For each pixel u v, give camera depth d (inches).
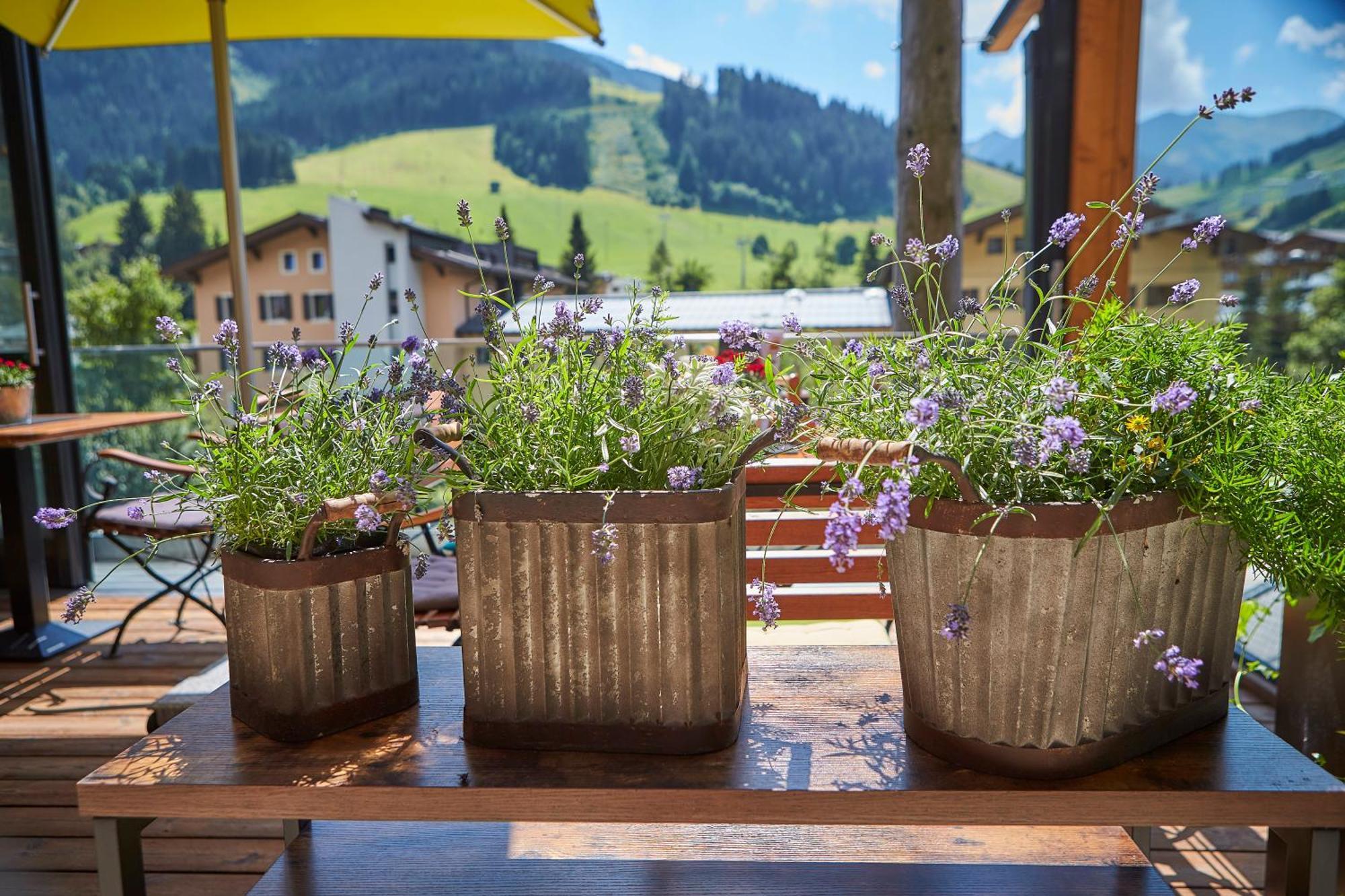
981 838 50.0
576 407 38.0
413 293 44.6
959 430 34.9
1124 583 33.8
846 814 34.3
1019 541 32.7
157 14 126.7
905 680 38.7
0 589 165.5
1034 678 33.8
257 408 42.6
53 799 87.9
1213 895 68.7
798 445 40.1
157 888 72.5
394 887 46.3
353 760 37.5
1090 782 34.4
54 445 166.1
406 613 42.5
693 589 36.3
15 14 116.3
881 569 40.5
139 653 131.1
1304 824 33.5
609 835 50.8
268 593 38.6
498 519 36.6
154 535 110.3
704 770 36.0
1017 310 45.5
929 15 127.6
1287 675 72.5
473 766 36.7
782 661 49.1
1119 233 39.3
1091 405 35.8
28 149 160.2
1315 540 38.3
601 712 37.6
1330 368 49.5
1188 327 38.0
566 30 128.8
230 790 35.5
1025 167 129.1
